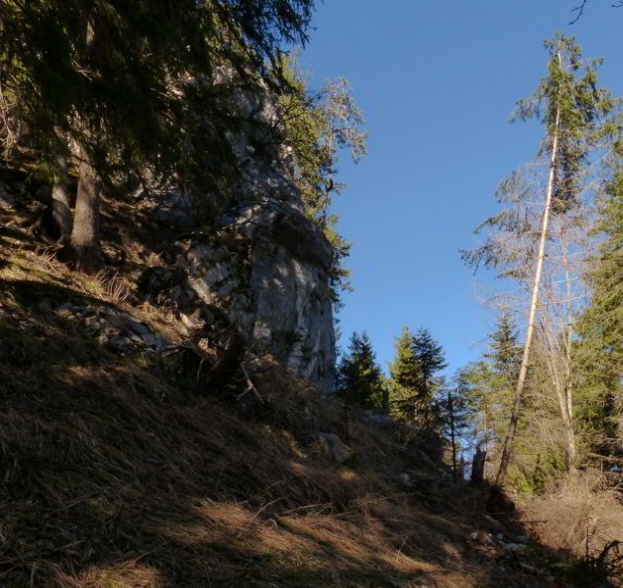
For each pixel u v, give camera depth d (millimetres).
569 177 14164
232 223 11930
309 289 12977
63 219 8781
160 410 5531
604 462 17047
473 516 8898
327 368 13922
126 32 5590
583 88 13797
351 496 6289
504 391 17062
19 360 5020
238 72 8562
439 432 12695
